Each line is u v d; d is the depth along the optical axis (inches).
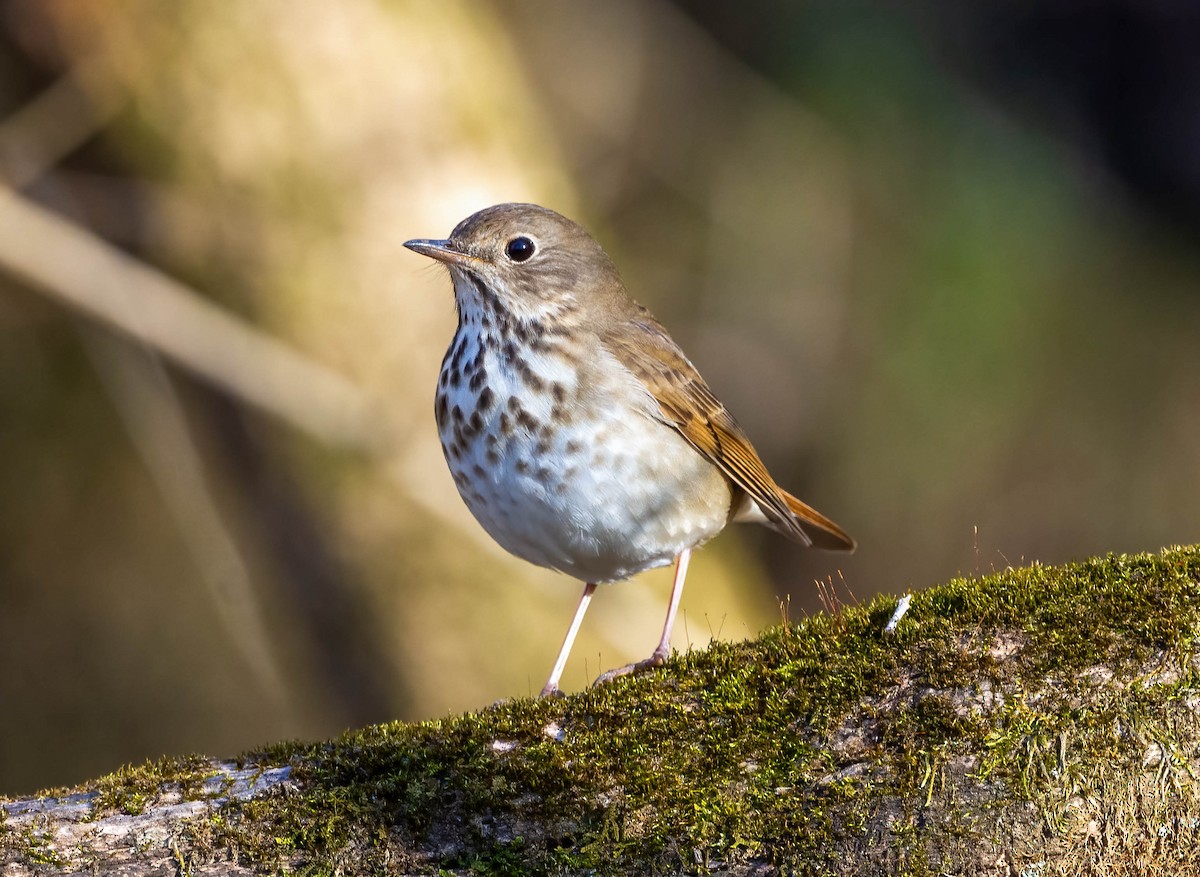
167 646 514.3
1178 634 212.8
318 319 489.1
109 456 540.1
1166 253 717.3
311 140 494.3
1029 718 210.5
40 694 509.4
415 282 495.8
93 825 215.0
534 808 216.1
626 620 491.2
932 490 641.6
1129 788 209.8
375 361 491.5
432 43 521.0
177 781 222.1
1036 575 231.5
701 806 213.6
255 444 495.5
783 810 212.7
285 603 502.9
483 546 492.4
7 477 530.9
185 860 213.6
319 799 217.0
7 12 489.1
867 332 671.1
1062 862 210.5
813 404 659.4
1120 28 800.3
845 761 213.8
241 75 492.7
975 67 741.9
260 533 502.3
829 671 222.7
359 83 501.0
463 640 480.7
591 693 233.9
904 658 220.8
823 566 629.6
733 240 692.1
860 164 701.9
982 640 219.3
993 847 210.1
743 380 663.1
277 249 489.1
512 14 705.0
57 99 483.5
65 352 550.6
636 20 724.0
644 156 706.8
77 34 487.8
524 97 570.3
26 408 543.5
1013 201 703.1
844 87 716.0
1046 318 677.3
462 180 508.7
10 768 494.3
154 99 488.4
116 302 475.5
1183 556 228.1
